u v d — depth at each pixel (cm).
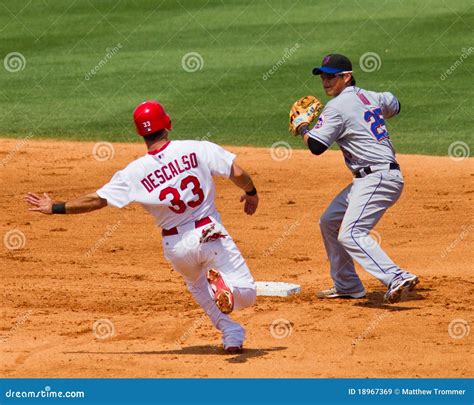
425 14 10969
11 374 2673
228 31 10775
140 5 12031
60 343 2992
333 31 10531
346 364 2739
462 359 2778
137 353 2870
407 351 2859
